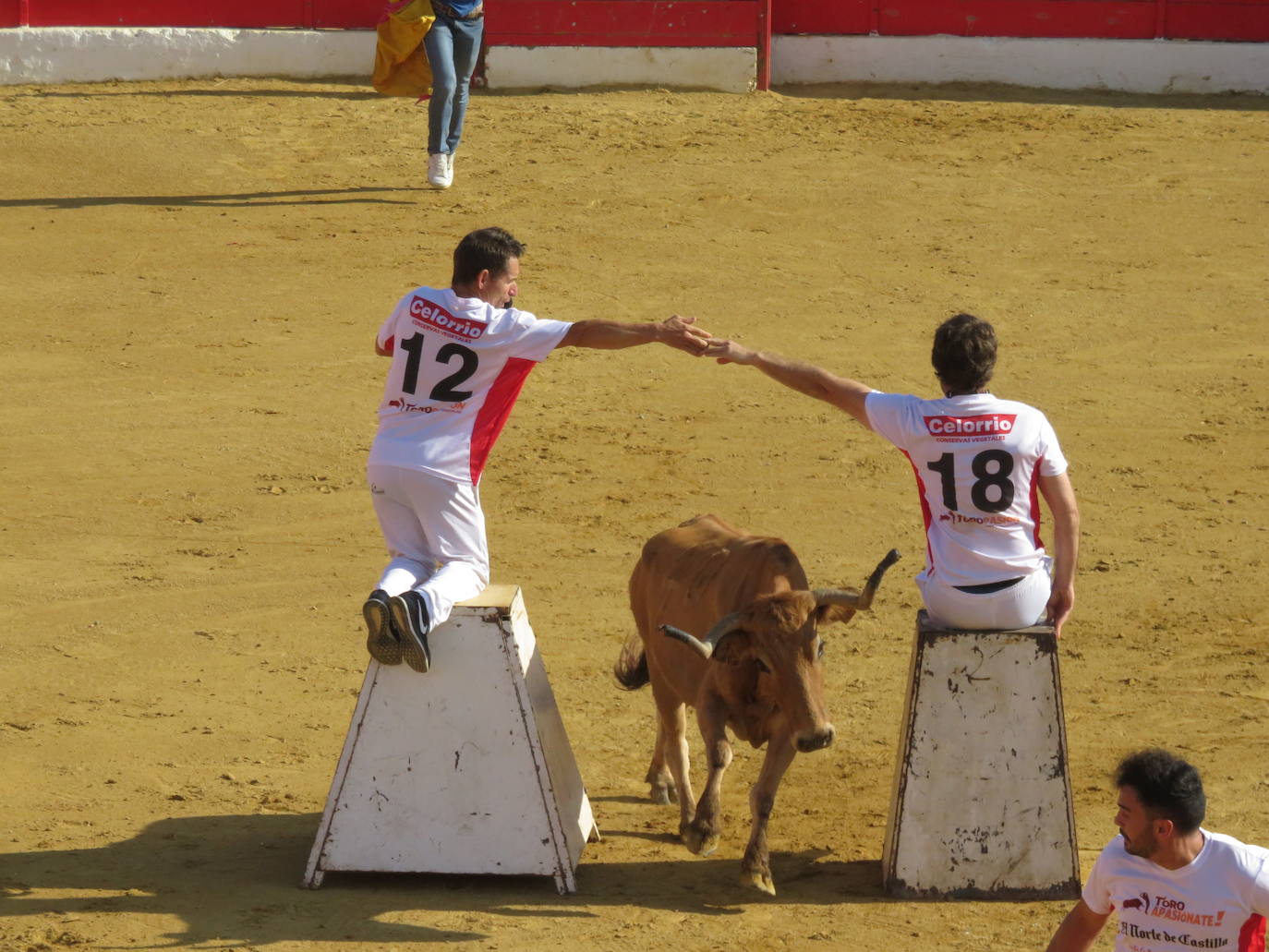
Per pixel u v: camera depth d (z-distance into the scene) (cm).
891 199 3322
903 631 1620
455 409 1059
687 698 1145
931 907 1053
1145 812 764
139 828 1171
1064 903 1059
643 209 3225
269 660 1538
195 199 3244
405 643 1020
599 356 2573
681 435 2250
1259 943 776
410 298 1069
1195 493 2053
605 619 1658
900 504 2009
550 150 3578
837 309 2736
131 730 1366
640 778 1301
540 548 1858
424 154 3553
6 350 2517
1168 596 1722
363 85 4097
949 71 4206
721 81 4084
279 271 2881
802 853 1151
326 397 2364
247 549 1842
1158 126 3847
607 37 4072
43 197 3225
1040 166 3547
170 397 2352
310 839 1159
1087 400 2384
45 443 2172
